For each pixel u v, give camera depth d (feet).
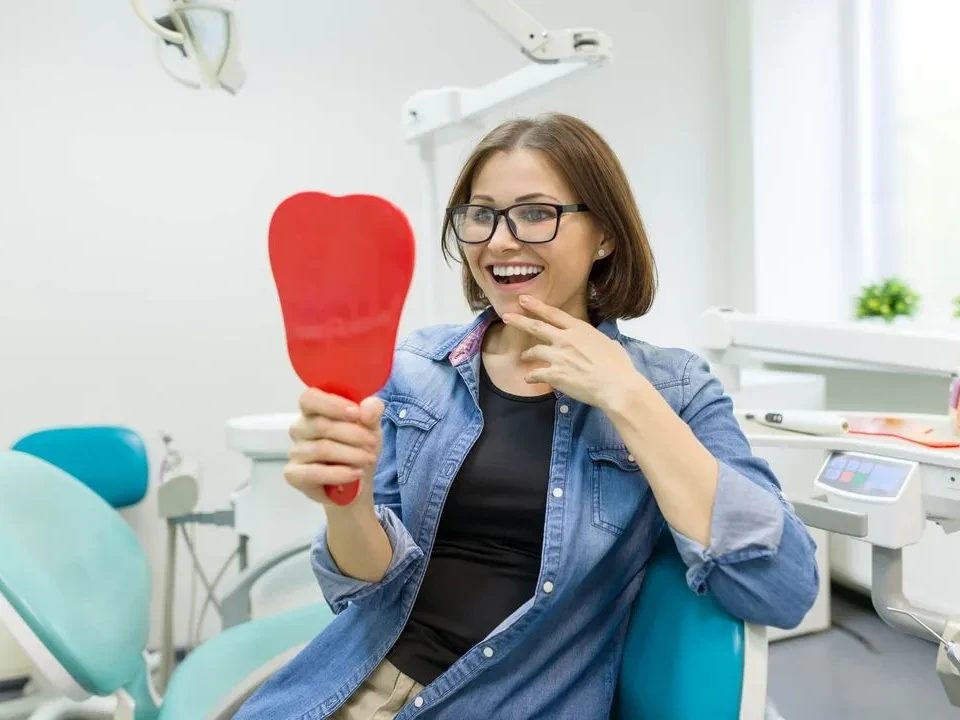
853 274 9.54
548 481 2.98
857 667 7.25
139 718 3.98
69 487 3.97
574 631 2.91
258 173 7.36
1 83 6.59
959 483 4.01
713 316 6.05
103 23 6.80
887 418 5.43
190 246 7.20
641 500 2.97
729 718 2.45
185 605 7.42
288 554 4.76
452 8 7.93
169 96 7.03
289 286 2.38
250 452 5.44
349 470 2.32
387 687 2.97
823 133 9.41
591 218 3.04
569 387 2.66
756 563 2.52
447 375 3.33
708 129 9.37
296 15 7.36
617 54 8.82
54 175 6.77
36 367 6.84
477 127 5.29
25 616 2.90
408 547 2.90
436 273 5.77
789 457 7.52
